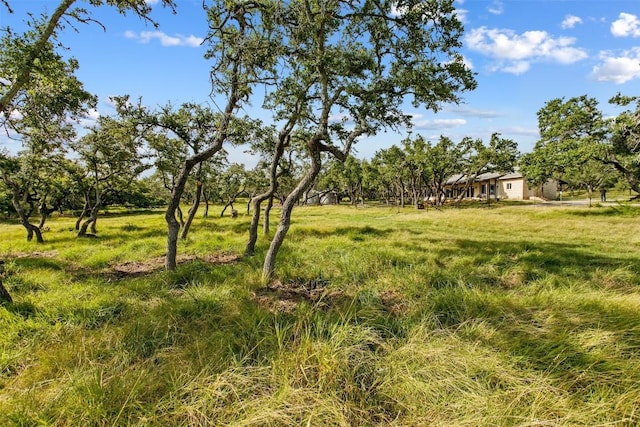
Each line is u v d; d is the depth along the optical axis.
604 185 33.12
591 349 3.17
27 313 4.41
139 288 5.59
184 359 3.20
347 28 6.38
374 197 67.56
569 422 2.33
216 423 2.42
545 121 19.78
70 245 11.72
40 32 4.87
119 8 5.02
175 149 12.01
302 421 2.39
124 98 8.38
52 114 6.57
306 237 11.44
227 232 13.77
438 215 20.58
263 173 19.30
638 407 2.43
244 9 5.83
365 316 4.12
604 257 7.87
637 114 14.03
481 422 2.34
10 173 12.25
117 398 2.61
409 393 2.72
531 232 12.82
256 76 6.20
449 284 5.54
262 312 4.31
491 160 30.58
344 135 7.33
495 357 3.05
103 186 16.17
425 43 5.90
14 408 2.51
